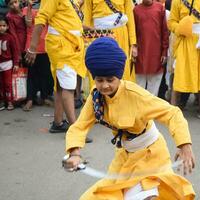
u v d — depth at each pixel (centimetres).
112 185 309
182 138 291
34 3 754
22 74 744
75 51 590
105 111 314
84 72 605
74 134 315
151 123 317
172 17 700
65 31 583
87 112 321
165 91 785
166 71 792
